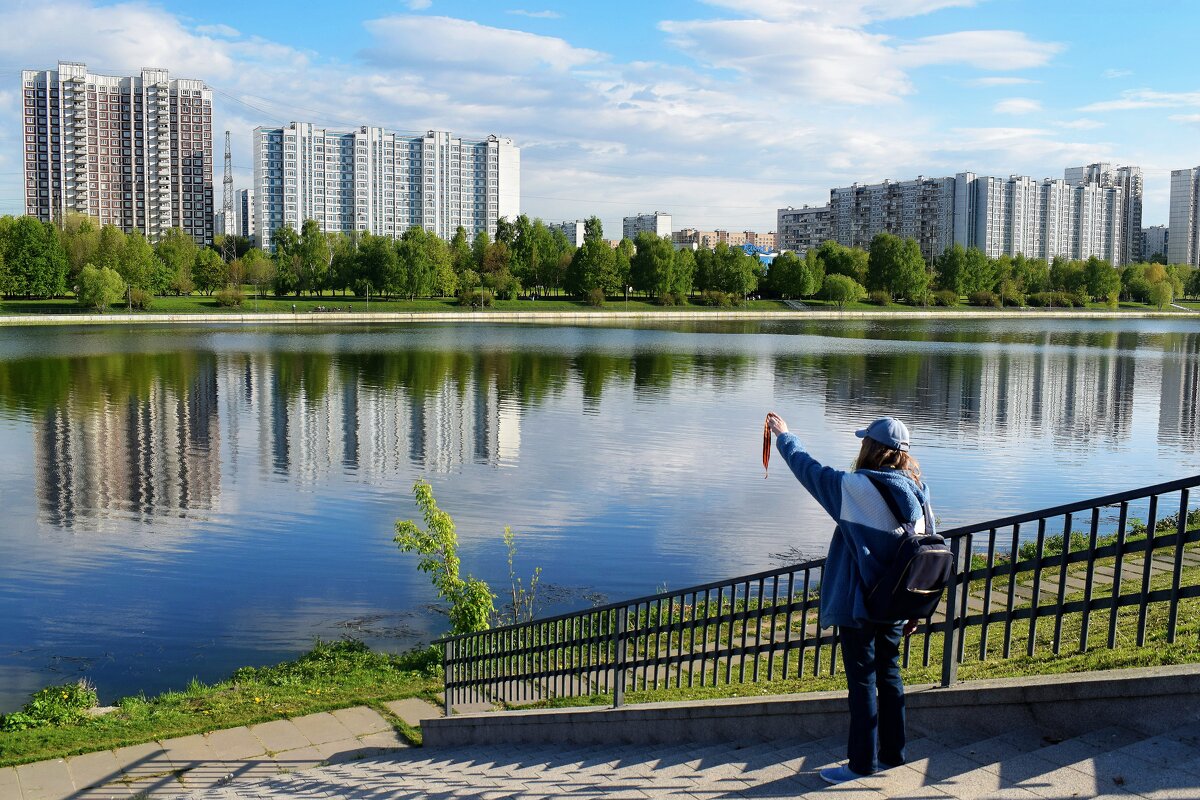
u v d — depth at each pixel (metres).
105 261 126.38
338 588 18.11
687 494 26.12
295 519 23.25
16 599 17.33
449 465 30.20
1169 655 6.88
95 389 48.44
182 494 25.95
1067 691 5.05
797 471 5.34
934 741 5.50
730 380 56.22
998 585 13.67
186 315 114.62
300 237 162.12
